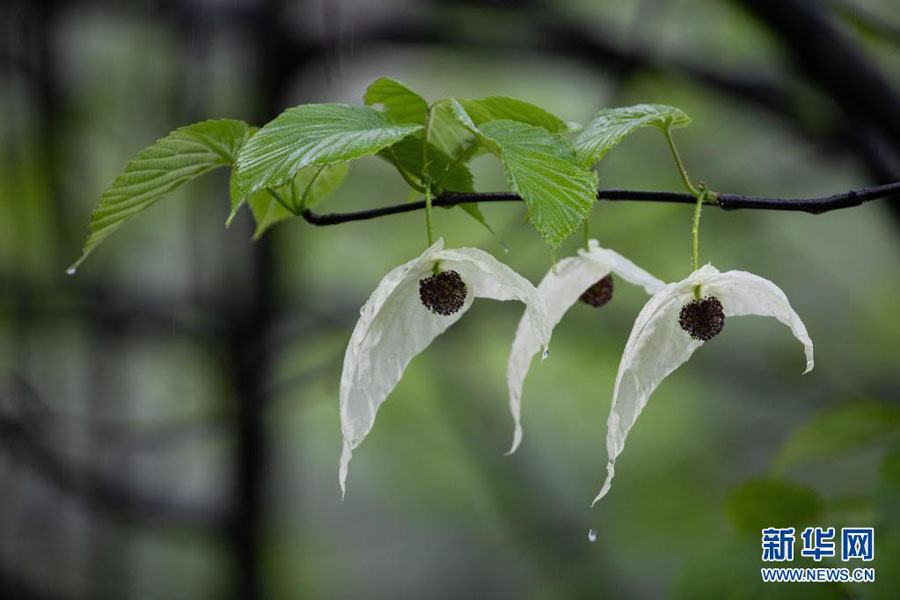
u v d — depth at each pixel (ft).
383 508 37.17
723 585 8.26
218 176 18.51
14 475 18.53
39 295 18.76
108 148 19.63
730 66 15.65
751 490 9.34
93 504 19.29
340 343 23.22
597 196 6.83
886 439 9.95
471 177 7.67
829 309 26.43
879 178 13.09
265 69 17.48
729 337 25.54
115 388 19.94
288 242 20.10
